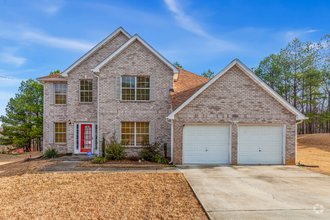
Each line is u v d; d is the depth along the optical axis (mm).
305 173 10344
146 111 14516
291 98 33312
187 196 7062
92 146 15680
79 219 5406
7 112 26125
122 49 14461
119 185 8234
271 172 10500
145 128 14641
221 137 12688
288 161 12469
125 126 14570
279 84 33094
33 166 12125
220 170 10867
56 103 16562
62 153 16219
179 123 12375
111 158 13547
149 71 14656
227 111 12508
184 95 14172
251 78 12539
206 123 12469
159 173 10180
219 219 5328
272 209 5961
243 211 5812
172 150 12352
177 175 9789
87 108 15664
